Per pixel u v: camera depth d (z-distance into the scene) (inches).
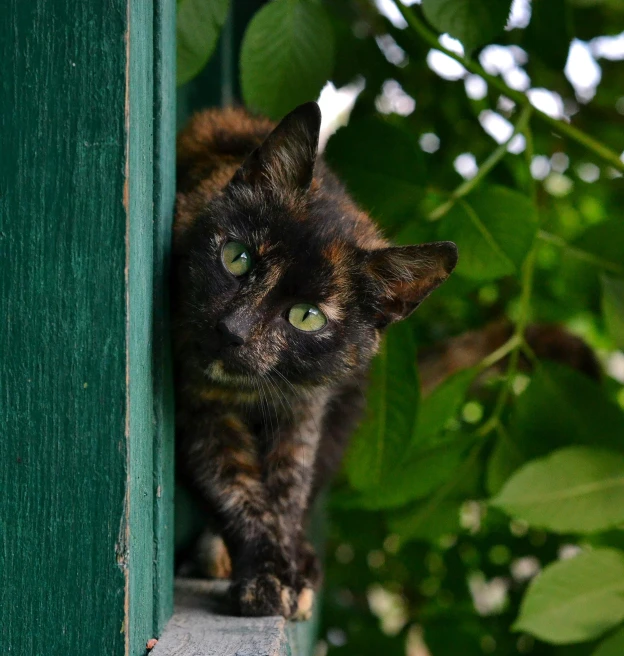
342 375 26.4
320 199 26.0
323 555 35.7
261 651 21.2
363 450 28.2
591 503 25.9
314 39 26.6
